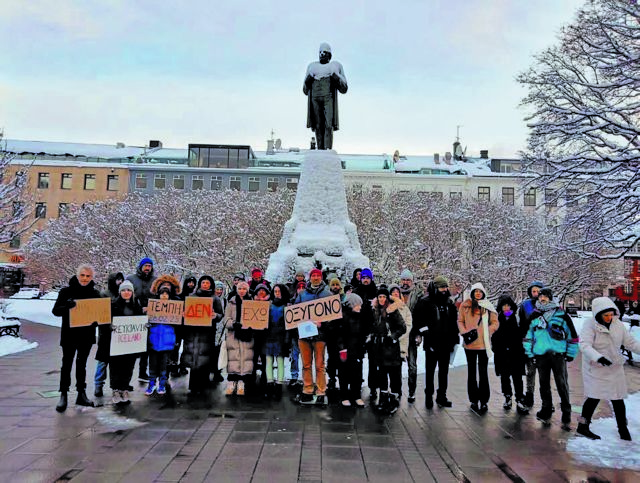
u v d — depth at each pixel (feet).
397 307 24.13
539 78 53.06
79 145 194.08
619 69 43.01
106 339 23.90
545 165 51.26
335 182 43.32
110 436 18.49
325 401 24.31
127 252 85.20
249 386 26.61
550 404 22.98
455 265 91.91
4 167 62.18
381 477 15.16
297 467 15.76
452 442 18.92
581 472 15.94
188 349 26.37
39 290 137.18
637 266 97.14
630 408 24.98
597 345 19.84
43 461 15.80
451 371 36.94
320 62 45.24
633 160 42.01
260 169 170.81
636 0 41.55
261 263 83.15
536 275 88.38
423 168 175.42
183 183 171.83
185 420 20.92
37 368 33.12
